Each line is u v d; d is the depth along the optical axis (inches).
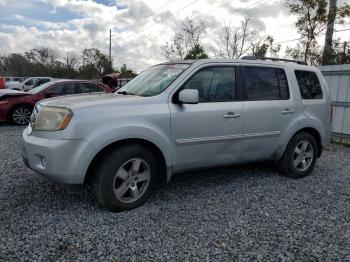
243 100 174.2
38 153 133.5
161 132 147.3
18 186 170.4
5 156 234.2
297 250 116.3
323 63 581.3
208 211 146.5
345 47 597.3
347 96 319.9
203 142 160.2
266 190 176.6
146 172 148.2
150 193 151.6
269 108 181.6
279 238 124.2
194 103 148.0
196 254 111.9
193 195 165.8
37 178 183.3
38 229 125.2
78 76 1990.7
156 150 150.7
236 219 139.2
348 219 142.6
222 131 165.5
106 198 137.6
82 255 109.3
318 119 206.1
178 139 152.9
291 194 171.8
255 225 134.3
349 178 205.2
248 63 180.5
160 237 122.3
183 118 152.9
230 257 110.7
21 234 121.0
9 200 151.9
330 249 117.6
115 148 139.7
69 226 128.2
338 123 331.0
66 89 421.1
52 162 129.3
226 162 172.4
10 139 302.7
